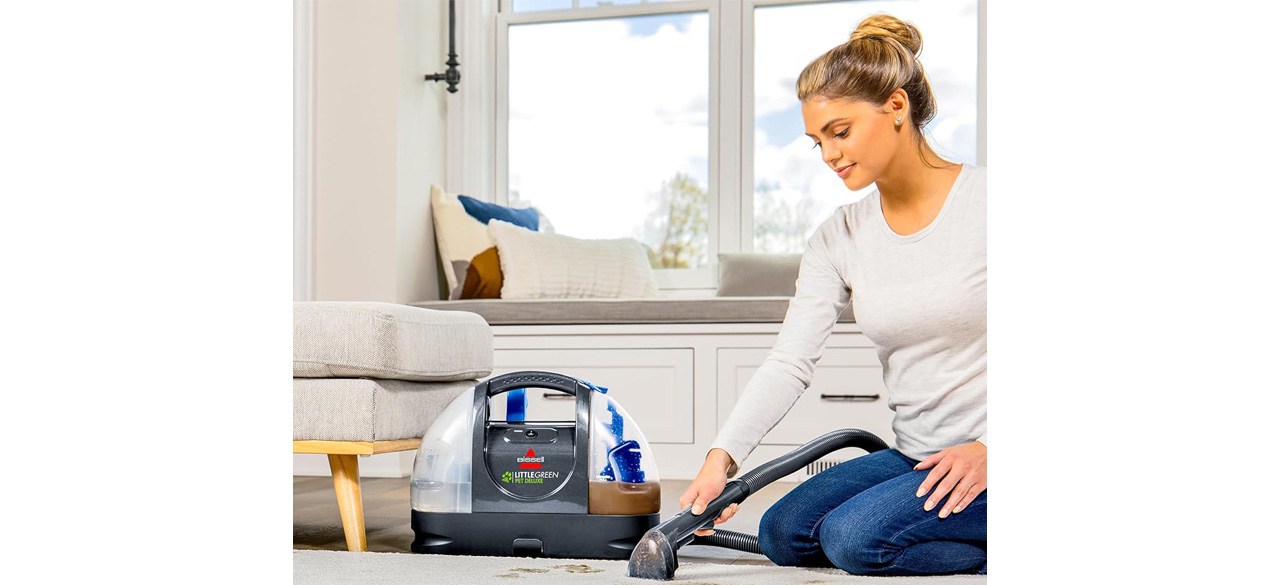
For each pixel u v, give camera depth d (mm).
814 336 1833
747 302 3535
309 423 2006
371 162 3863
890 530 1611
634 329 3570
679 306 3568
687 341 3551
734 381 3525
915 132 1727
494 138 4461
